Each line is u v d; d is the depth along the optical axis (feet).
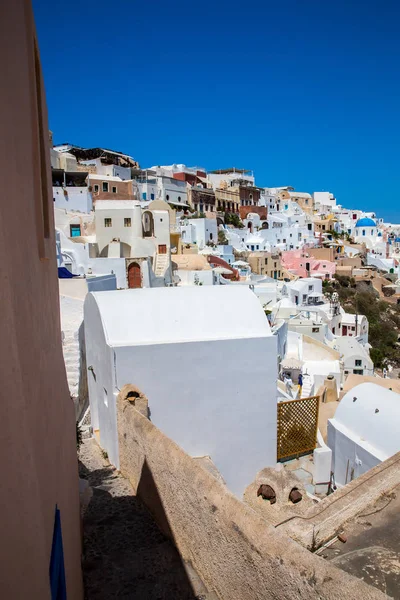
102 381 32.76
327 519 17.53
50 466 10.53
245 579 15.12
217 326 32.83
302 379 72.02
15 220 8.29
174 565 19.85
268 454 33.86
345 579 11.59
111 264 105.81
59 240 106.11
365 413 33.68
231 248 192.65
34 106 11.16
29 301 9.32
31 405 8.52
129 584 19.01
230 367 31.78
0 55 7.66
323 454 34.37
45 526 8.68
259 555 14.15
